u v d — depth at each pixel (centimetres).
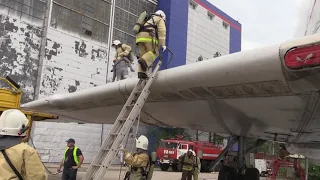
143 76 533
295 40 326
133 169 560
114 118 913
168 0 2689
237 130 754
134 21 2566
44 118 759
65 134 2038
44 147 1916
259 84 394
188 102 556
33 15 1917
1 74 1739
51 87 1959
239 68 385
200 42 2962
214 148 2364
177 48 2686
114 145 474
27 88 1850
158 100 590
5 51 1766
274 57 340
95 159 492
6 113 307
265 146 3139
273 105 460
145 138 577
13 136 299
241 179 798
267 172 2509
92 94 691
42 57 1920
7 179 280
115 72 1005
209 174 2192
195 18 2933
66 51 2067
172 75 492
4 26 1770
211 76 427
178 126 886
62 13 2069
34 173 290
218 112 577
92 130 2200
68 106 851
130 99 536
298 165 1770
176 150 2180
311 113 459
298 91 379
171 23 2661
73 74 2094
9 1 1805
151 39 547
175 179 1584
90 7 2250
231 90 443
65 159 855
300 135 686
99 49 2273
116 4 2434
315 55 304
